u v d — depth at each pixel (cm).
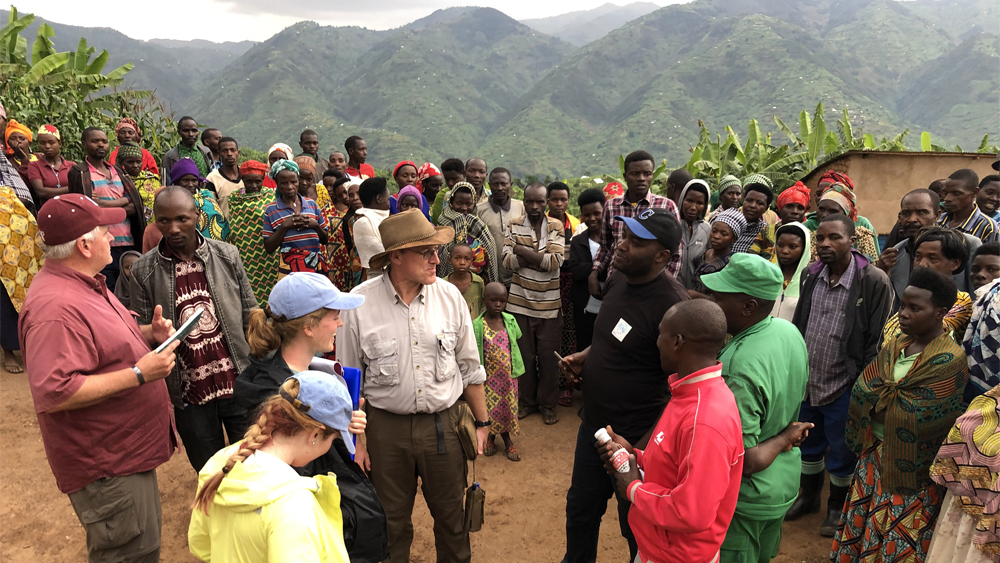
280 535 156
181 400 331
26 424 517
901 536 288
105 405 252
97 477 256
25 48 1455
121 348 257
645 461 227
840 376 368
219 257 344
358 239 509
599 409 293
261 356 232
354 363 295
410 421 292
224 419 353
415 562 367
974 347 271
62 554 369
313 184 681
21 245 577
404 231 276
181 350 329
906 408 279
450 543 314
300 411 172
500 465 485
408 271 282
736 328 246
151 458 272
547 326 557
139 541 271
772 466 240
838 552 331
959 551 248
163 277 325
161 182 873
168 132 1367
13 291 577
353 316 291
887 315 360
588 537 321
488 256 566
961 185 439
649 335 275
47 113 1119
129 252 452
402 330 289
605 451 234
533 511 421
